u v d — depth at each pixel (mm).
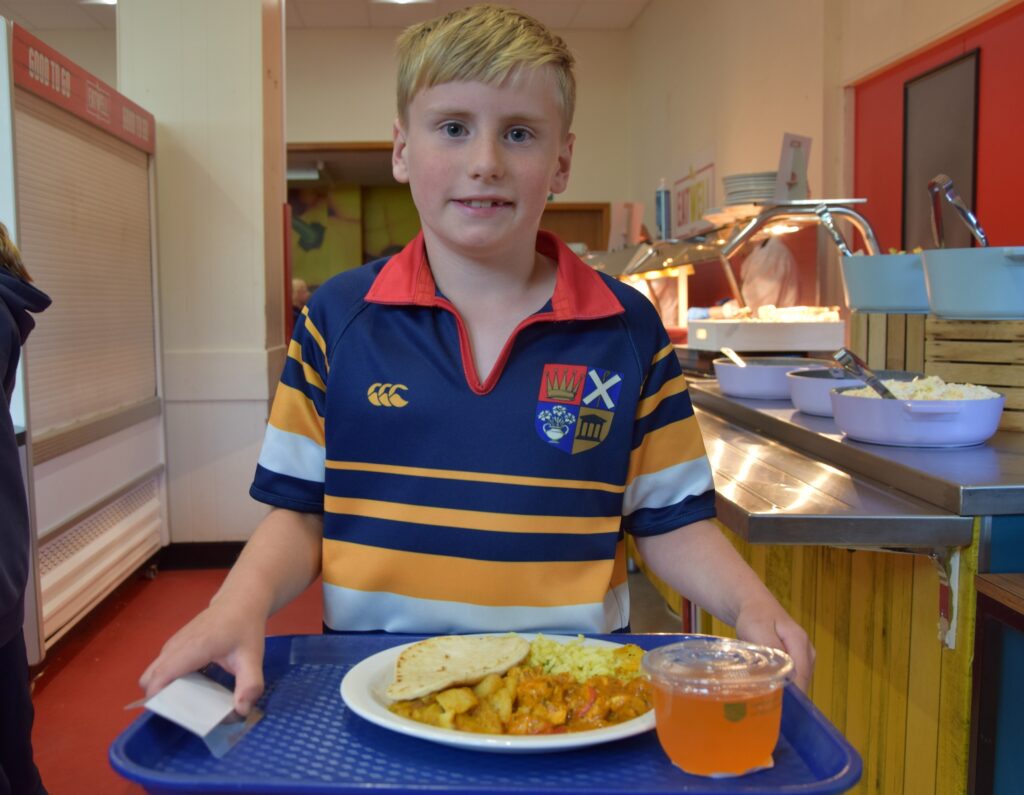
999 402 1771
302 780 661
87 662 3182
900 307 2154
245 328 4266
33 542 2850
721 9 6133
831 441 1906
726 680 673
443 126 913
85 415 3418
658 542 1065
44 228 3057
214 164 4199
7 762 1654
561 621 972
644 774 685
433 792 632
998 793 1442
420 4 7457
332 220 10664
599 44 8633
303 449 1027
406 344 997
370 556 981
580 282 1025
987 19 3465
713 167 6359
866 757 1761
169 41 4160
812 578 1997
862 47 4336
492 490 972
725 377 2658
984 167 3555
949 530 1445
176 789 647
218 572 4262
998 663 1425
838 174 4613
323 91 8109
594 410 1000
